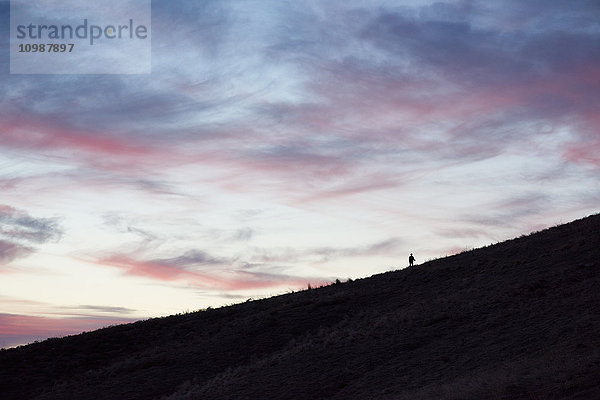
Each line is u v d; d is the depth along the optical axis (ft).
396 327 136.26
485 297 139.13
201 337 186.60
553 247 171.94
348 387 108.68
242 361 152.46
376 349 125.18
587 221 199.21
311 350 136.87
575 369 76.48
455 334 120.37
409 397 86.99
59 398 150.30
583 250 154.81
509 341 104.99
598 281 123.44
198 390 131.03
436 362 107.14
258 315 190.60
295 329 167.63
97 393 146.92
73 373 176.86
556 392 70.95
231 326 188.44
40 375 176.96
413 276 199.11
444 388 84.89
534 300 124.98
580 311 108.68
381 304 174.19
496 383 78.69
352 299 187.62
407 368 109.09
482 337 112.57
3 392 165.37
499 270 164.76
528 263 160.97
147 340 200.85
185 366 156.35
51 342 207.51
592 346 86.69
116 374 162.50
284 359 135.54
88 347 197.98
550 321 108.58
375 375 110.22
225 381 130.31
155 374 153.79
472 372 94.48
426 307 146.92
